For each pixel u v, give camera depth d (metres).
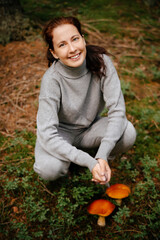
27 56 4.41
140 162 2.76
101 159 1.91
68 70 1.90
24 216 2.23
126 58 4.59
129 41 5.13
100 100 2.25
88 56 1.92
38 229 2.13
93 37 5.14
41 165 2.06
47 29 1.80
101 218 2.12
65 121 2.22
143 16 6.22
